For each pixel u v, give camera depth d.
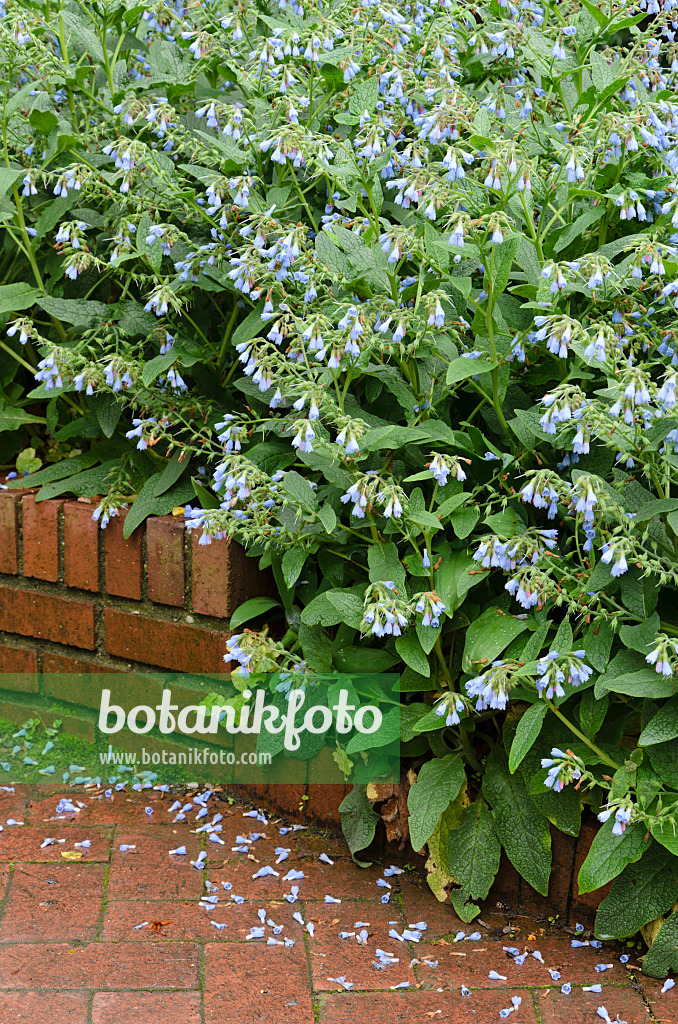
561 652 2.38
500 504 2.95
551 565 2.52
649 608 2.51
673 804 2.34
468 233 2.58
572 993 2.41
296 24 3.35
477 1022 2.31
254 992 2.38
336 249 2.83
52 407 3.68
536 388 3.25
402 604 2.54
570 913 2.69
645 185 2.99
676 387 2.26
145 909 2.67
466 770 2.90
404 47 3.42
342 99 3.34
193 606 3.26
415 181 2.68
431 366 2.96
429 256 2.79
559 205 3.13
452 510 2.70
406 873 2.89
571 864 2.67
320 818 3.08
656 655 2.25
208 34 3.22
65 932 2.56
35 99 3.70
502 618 2.69
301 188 3.50
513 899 2.76
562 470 2.88
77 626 3.51
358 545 2.99
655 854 2.53
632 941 2.60
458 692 2.90
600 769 2.63
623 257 3.14
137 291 3.83
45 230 3.47
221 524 2.88
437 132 2.68
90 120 3.81
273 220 2.73
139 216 3.26
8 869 2.82
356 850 2.87
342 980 2.43
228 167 3.24
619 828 2.24
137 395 3.28
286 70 2.88
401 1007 2.35
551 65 3.39
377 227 3.03
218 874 2.84
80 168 3.13
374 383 3.11
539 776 2.63
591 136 2.98
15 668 3.66
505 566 2.52
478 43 3.39
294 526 2.90
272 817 3.15
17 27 3.27
